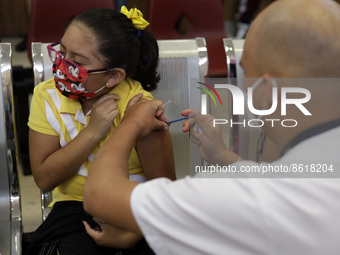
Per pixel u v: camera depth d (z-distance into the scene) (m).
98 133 2.23
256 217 1.38
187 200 1.45
